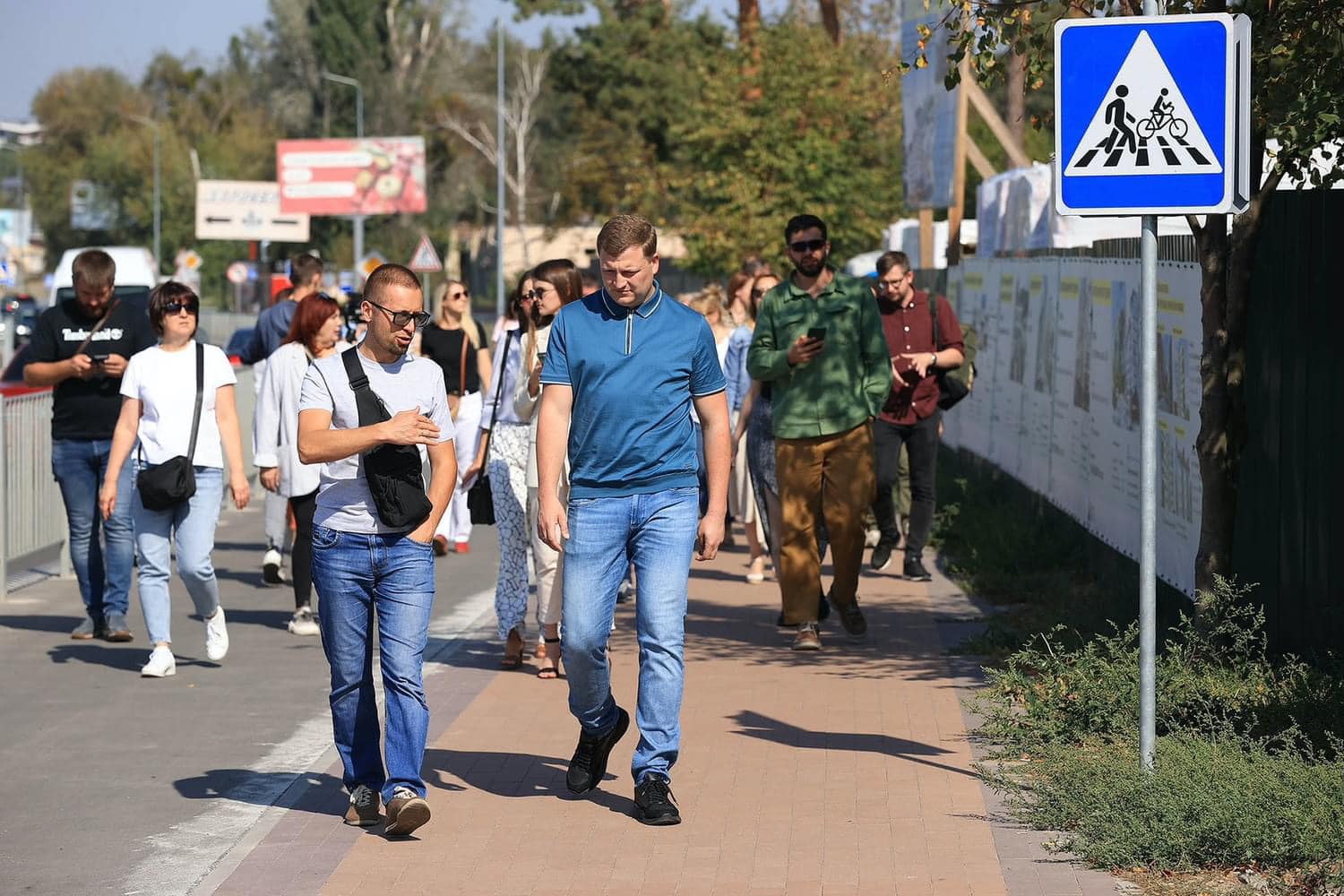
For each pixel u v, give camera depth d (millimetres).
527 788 7867
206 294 102875
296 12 105000
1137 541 11906
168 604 10789
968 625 12062
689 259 40812
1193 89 7055
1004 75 9844
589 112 76188
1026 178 17719
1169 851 6469
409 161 85625
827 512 11133
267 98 113188
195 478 10461
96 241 122062
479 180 101438
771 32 39594
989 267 20656
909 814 7277
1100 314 13367
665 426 7273
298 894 6383
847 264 34812
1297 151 8734
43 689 10328
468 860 6781
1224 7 9164
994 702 8930
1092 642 9141
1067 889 6227
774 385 11172
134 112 125500
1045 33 9547
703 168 41906
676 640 7301
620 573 7402
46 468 15070
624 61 73375
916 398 14297
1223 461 9453
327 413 7070
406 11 102875
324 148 85375
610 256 7133
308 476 12250
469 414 15344
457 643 11797
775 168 39125
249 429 23406
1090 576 13750
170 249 109125
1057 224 15477
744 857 6742
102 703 9914
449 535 16797
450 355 15156
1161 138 7078
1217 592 9141
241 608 13570
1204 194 7059
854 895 6215
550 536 7289
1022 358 17797
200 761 8594
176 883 6637
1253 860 6398
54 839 7238
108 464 11352
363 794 7316
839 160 38406
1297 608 9828
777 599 13594
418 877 6574
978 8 9609
